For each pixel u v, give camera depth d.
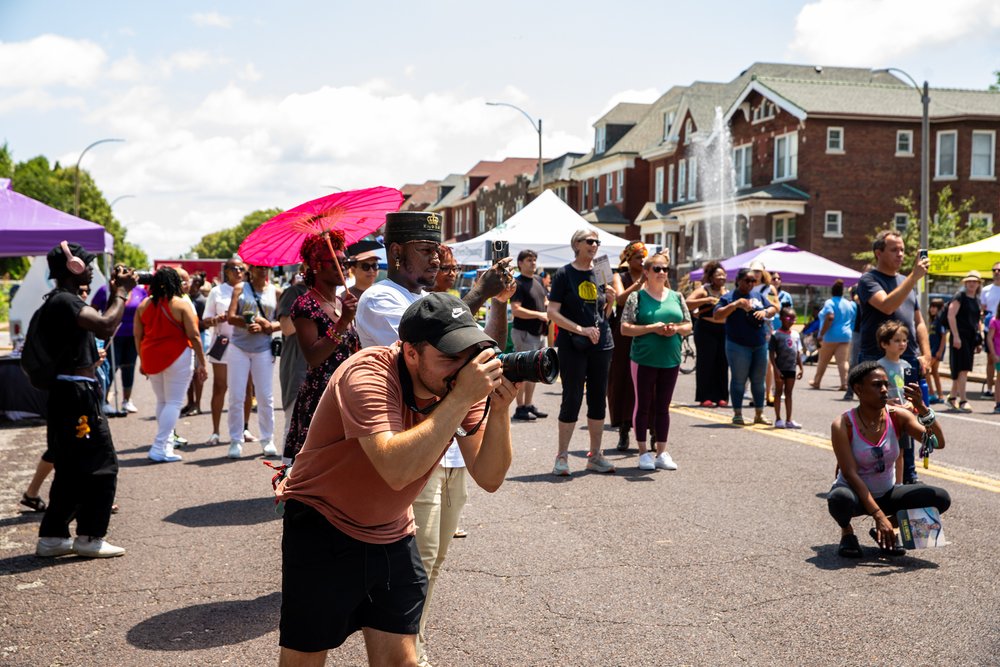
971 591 4.83
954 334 13.04
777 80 41.22
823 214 39.03
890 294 6.38
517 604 4.69
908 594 4.80
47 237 10.62
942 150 39.59
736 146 43.69
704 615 4.52
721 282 12.15
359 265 5.53
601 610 4.59
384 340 3.96
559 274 7.82
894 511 5.52
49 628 4.42
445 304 2.55
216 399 9.84
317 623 2.72
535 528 6.17
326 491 2.68
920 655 4.01
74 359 5.50
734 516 6.48
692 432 10.38
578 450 9.30
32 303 12.98
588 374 7.93
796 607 4.62
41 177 108.38
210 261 45.16
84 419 5.51
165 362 8.70
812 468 8.22
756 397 11.03
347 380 2.62
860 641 4.17
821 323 15.53
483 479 2.97
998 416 12.26
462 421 2.77
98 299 11.38
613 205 54.84
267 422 8.97
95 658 4.06
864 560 5.42
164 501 7.10
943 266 16.16
